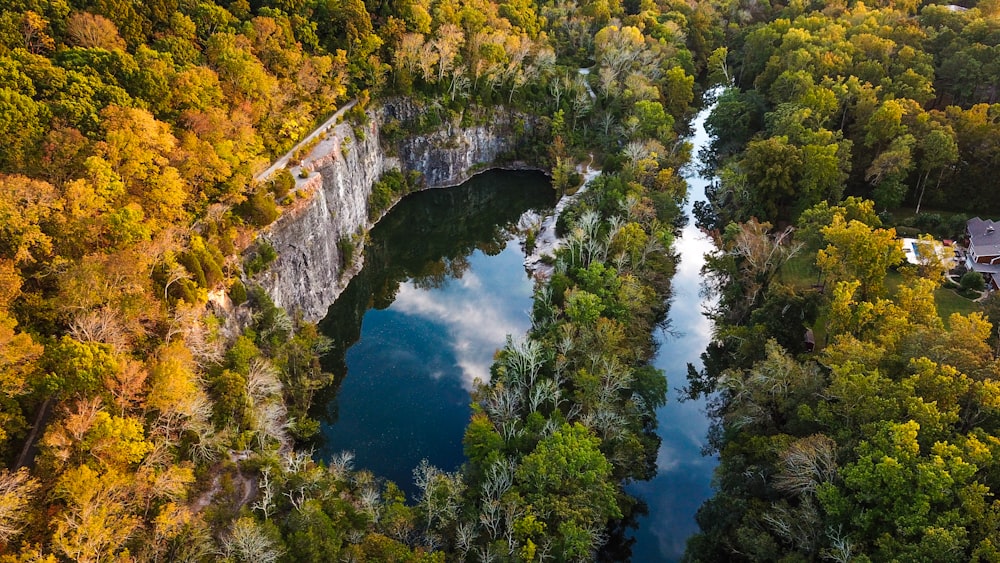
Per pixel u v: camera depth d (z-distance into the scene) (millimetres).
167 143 79500
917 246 97500
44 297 64000
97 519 49562
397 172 151875
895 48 156625
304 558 58719
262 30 119188
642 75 168250
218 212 88750
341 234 122438
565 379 88375
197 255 79000
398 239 146250
